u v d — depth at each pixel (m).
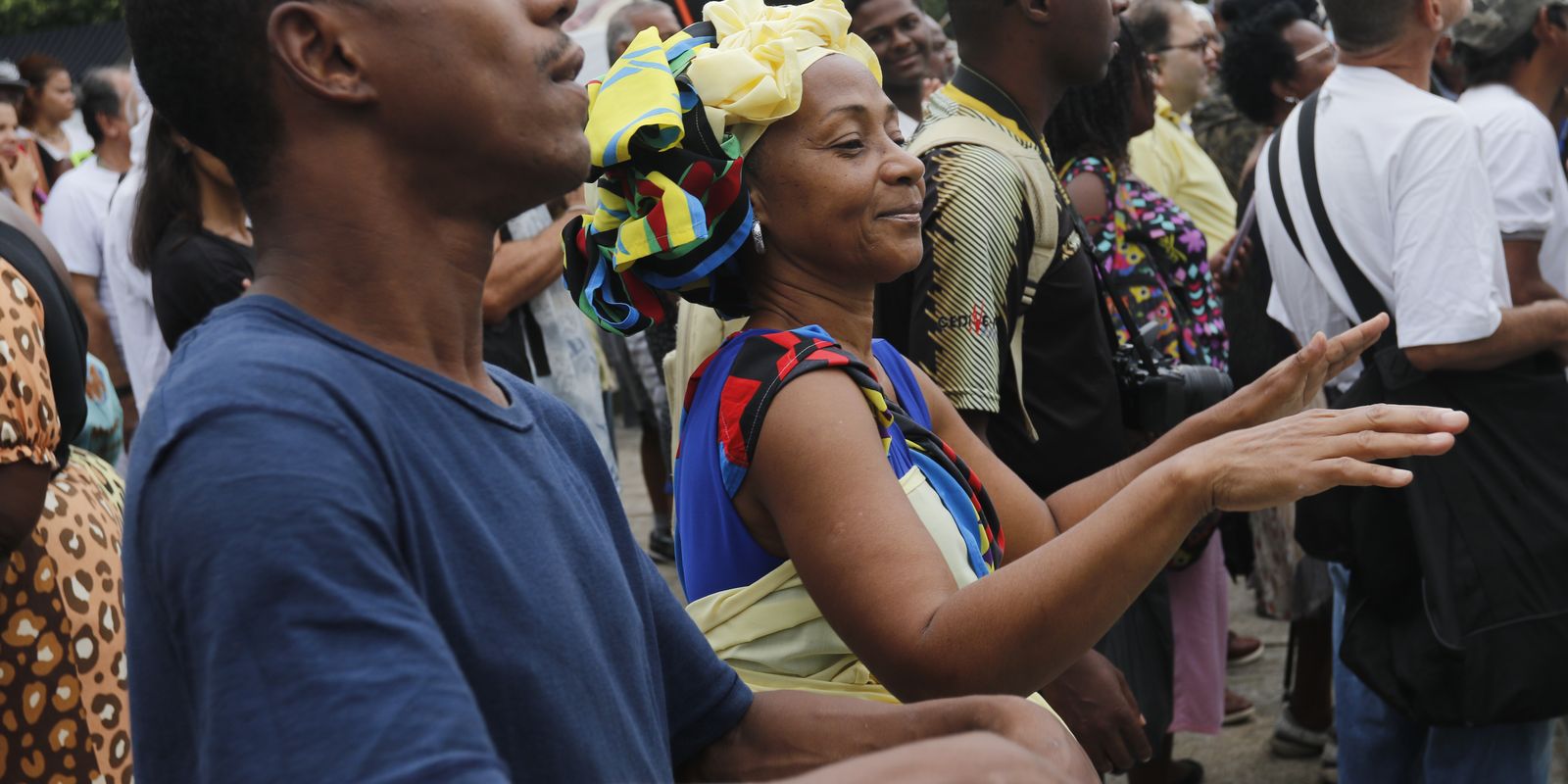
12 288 1.95
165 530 0.83
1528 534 2.56
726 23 1.71
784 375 1.49
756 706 1.30
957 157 2.19
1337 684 3.02
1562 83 3.15
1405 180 2.65
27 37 15.38
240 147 0.98
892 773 0.78
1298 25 4.25
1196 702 3.17
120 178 4.84
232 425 0.84
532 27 1.01
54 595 2.08
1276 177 2.93
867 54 1.77
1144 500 1.34
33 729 2.07
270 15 0.95
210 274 2.92
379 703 0.79
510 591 0.94
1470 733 2.71
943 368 2.11
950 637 1.34
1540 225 2.79
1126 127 3.19
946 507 1.64
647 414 5.86
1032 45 2.30
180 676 0.87
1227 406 1.87
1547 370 2.69
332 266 0.97
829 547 1.42
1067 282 2.31
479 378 1.05
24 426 1.91
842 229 1.65
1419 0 2.70
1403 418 1.30
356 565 0.83
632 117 1.50
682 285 1.64
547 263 3.22
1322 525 2.70
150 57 0.98
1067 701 1.85
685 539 1.63
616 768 0.99
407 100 0.96
